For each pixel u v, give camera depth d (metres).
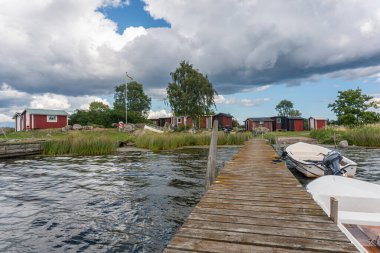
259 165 10.04
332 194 5.56
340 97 37.03
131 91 78.94
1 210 6.88
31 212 6.73
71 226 5.84
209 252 3.02
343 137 26.19
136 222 6.09
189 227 3.76
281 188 6.26
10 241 5.11
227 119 59.00
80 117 49.41
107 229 5.69
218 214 4.34
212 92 46.44
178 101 44.78
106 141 21.25
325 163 8.97
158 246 4.95
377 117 35.38
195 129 43.03
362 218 4.18
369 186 5.67
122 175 11.72
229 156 18.55
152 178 11.05
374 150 20.53
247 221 4.00
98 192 8.75
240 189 6.16
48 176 11.53
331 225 3.82
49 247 4.88
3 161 16.55
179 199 7.92
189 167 13.88
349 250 3.04
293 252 3.02
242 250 3.06
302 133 44.91
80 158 17.89
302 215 4.27
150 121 60.41
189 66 46.75
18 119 45.28
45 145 20.56
